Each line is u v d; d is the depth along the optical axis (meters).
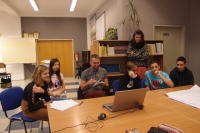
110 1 5.32
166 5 4.60
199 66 4.66
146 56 3.52
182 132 1.07
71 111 1.56
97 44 3.80
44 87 2.19
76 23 8.27
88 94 2.45
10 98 2.20
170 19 4.67
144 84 2.70
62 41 8.31
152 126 1.23
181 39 4.92
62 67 8.42
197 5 4.61
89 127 1.24
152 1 4.46
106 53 3.85
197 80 4.73
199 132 1.13
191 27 4.86
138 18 4.34
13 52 7.23
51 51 8.25
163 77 2.42
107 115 1.46
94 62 2.62
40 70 2.10
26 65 7.89
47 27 7.97
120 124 1.28
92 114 1.49
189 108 1.59
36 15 7.75
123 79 2.46
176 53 5.00
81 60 8.45
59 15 7.97
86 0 6.19
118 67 4.16
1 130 2.70
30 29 7.80
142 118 1.38
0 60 7.40
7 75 6.48
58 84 2.84
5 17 7.33
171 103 1.74
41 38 7.95
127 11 4.26
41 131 2.63
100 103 1.79
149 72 2.67
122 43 4.18
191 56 4.91
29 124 2.90
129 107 1.59
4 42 7.14
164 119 1.35
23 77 7.70
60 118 1.41
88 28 8.30
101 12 6.36
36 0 5.98
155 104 1.72
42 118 2.02
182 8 4.76
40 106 2.04
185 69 2.70
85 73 2.70
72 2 6.23
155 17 4.52
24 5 6.47
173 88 2.34
